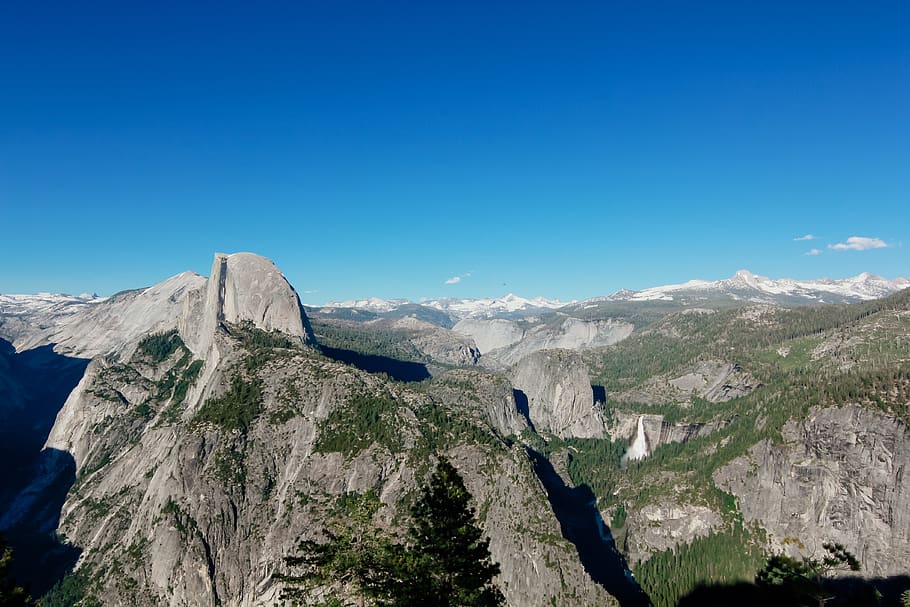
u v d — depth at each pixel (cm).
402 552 4722
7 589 5844
